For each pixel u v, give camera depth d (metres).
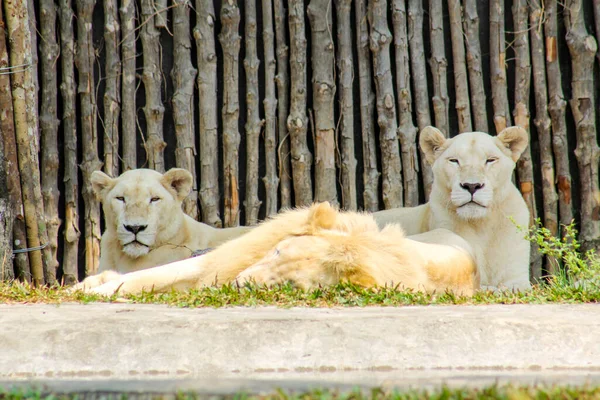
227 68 13.68
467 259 9.63
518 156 11.75
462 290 9.31
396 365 6.01
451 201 11.44
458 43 13.80
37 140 12.66
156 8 13.70
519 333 6.30
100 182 11.79
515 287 11.34
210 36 13.70
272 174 13.66
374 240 8.38
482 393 4.39
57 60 13.64
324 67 13.70
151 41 13.68
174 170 11.82
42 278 12.49
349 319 6.36
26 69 12.39
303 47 13.70
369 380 5.37
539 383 5.11
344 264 7.93
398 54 13.70
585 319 6.65
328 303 7.35
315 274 7.94
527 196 13.64
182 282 8.67
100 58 13.78
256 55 13.80
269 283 7.99
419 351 6.14
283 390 4.79
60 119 13.63
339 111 13.80
